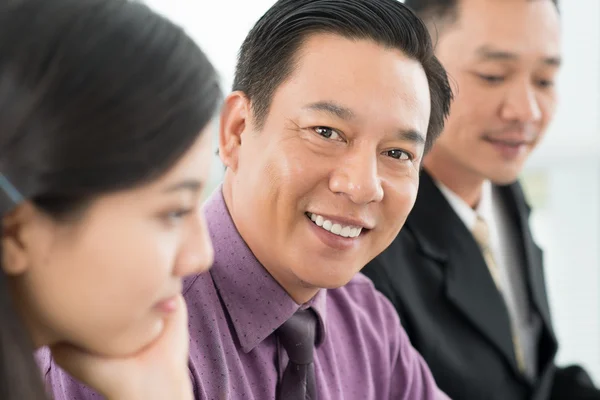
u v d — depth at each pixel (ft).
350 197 2.82
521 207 5.29
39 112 1.69
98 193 1.74
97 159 1.71
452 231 4.64
